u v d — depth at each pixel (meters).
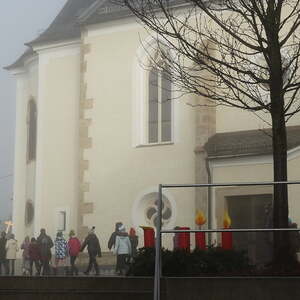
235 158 26.03
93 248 27.61
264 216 12.42
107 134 30.61
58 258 29.38
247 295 9.94
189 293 10.09
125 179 29.83
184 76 14.89
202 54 13.37
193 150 28.11
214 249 11.16
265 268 10.84
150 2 13.56
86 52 31.58
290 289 9.85
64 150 33.09
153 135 29.67
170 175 28.64
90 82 31.33
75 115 33.09
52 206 32.88
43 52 34.44
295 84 12.27
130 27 30.47
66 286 10.48
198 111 27.78
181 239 11.26
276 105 12.09
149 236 12.45
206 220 14.22
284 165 11.95
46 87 34.16
